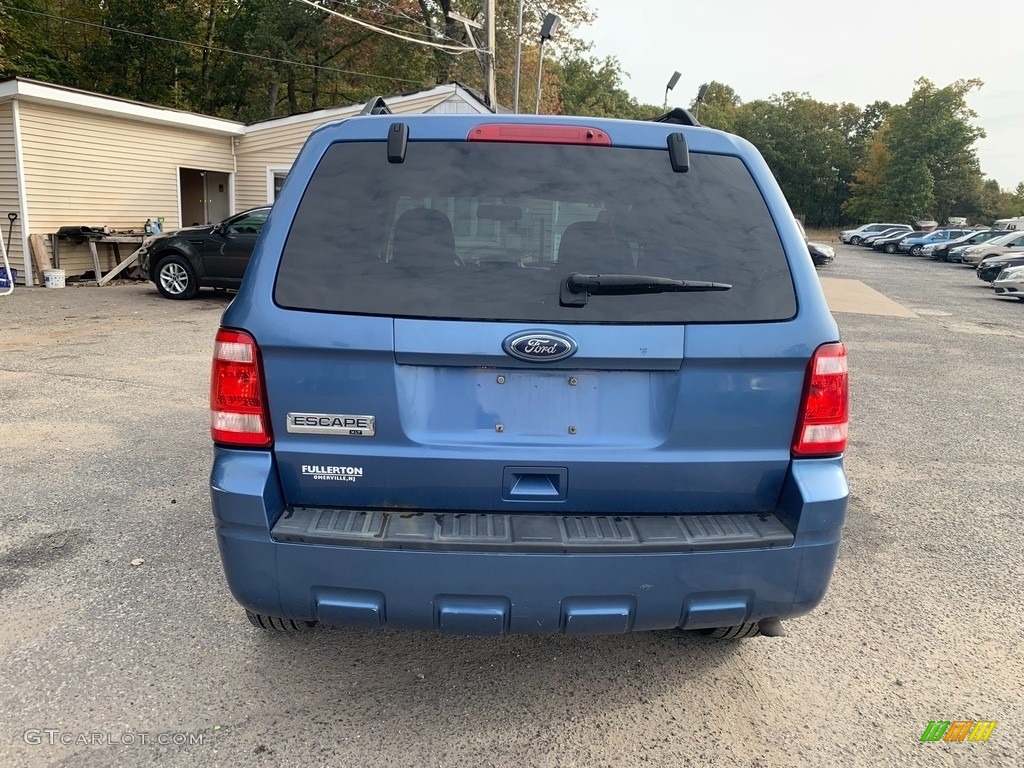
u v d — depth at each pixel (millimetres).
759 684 2838
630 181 2316
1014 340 12297
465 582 2186
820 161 82125
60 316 11141
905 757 2457
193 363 8141
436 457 2225
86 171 15602
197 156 18531
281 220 2268
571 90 58219
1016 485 5195
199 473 4875
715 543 2209
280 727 2514
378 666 2885
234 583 2260
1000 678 2916
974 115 65688
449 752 2416
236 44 33344
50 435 5617
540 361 2178
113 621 3133
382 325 2166
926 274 29516
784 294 2277
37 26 29906
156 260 13070
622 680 2840
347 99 36812
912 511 4684
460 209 2270
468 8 32906
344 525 2209
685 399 2238
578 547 2160
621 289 2193
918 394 8078
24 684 2703
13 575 3498
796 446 2299
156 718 2541
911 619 3354
